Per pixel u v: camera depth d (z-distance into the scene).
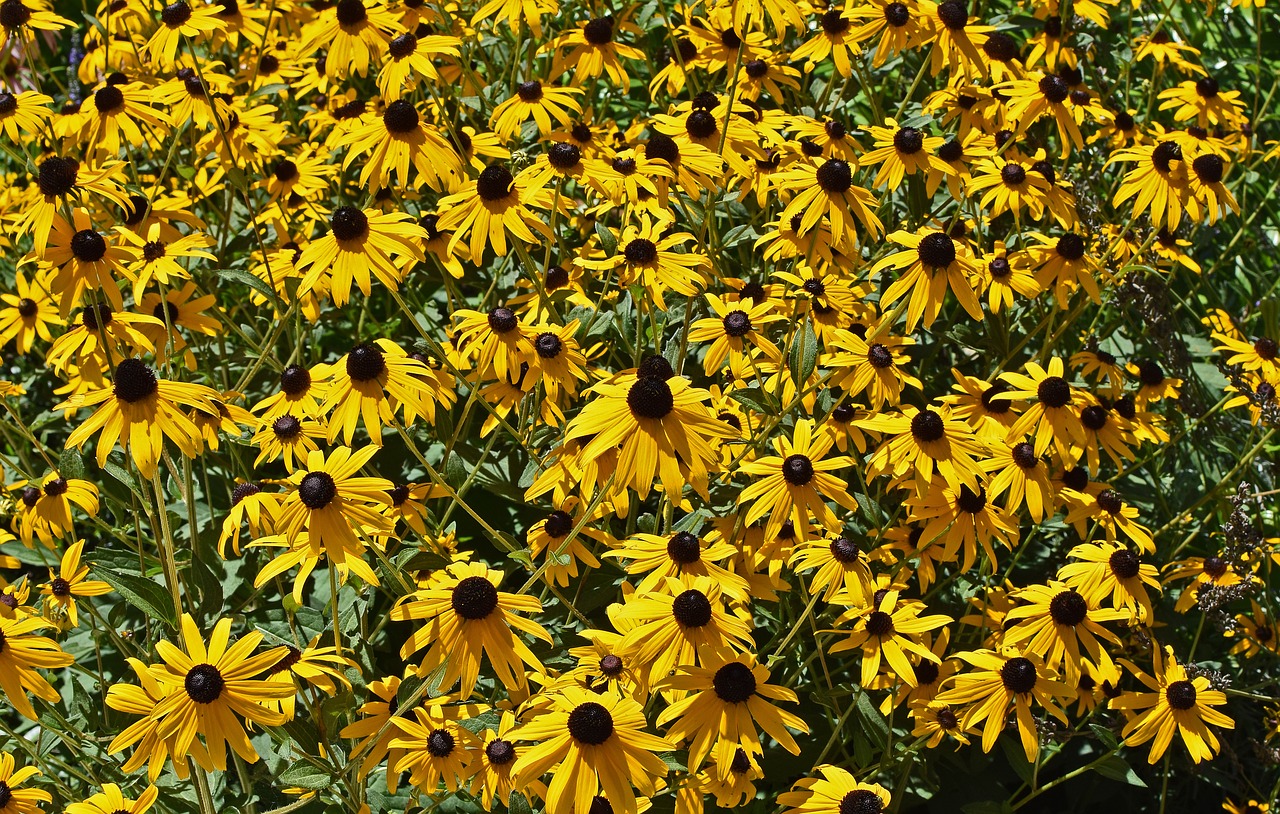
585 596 1.23
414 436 1.38
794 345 1.20
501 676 1.09
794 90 1.54
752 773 1.16
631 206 1.30
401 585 1.16
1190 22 2.19
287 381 1.22
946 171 1.32
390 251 1.19
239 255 1.49
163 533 1.11
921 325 1.41
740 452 1.26
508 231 1.27
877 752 1.23
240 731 1.06
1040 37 1.63
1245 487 1.38
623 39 1.70
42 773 1.18
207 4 1.56
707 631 1.09
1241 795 1.34
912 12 1.38
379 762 1.18
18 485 1.27
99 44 1.66
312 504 1.11
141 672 1.06
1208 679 1.22
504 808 1.22
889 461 1.18
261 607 1.28
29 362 1.72
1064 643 1.17
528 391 1.28
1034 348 1.53
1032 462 1.24
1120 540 1.38
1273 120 2.05
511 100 1.39
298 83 1.65
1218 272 1.93
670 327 1.38
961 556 1.31
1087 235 1.46
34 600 1.31
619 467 1.09
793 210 1.25
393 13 1.35
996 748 1.36
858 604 1.16
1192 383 1.50
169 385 1.10
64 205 1.19
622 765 1.06
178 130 1.38
